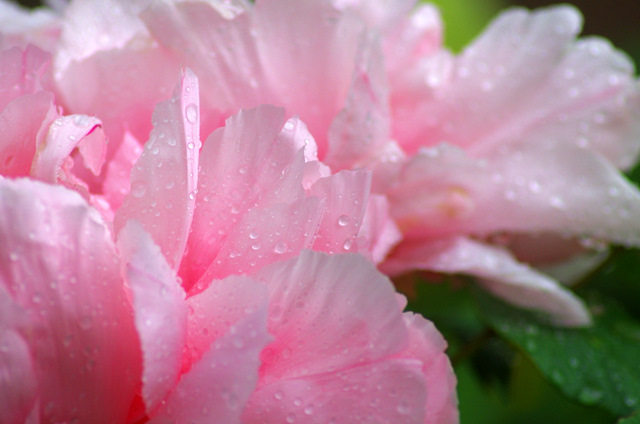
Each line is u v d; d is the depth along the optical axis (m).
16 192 0.32
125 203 0.34
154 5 0.37
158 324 0.32
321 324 0.33
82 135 0.34
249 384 0.31
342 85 0.39
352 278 0.33
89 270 0.32
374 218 0.37
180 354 0.32
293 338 0.33
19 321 0.31
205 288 0.34
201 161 0.35
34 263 0.32
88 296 0.32
